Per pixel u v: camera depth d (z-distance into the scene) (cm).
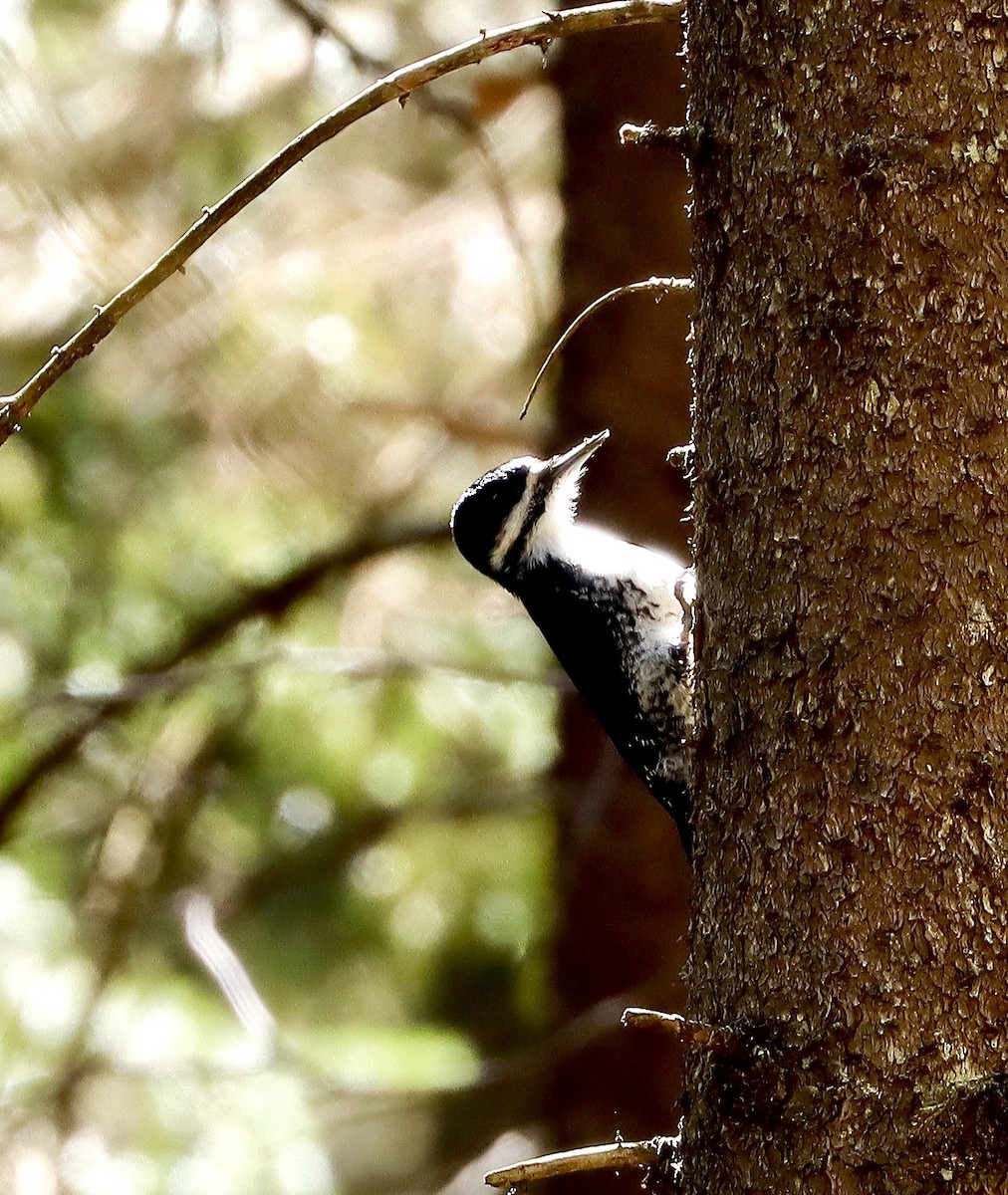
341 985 1374
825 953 439
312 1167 1191
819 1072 436
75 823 1290
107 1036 1188
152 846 1228
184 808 1235
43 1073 1173
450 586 1319
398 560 1313
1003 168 439
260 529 1287
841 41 451
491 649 1300
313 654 1095
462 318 1234
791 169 458
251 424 1152
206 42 1062
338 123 502
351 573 1205
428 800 1307
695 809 491
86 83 1184
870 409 443
